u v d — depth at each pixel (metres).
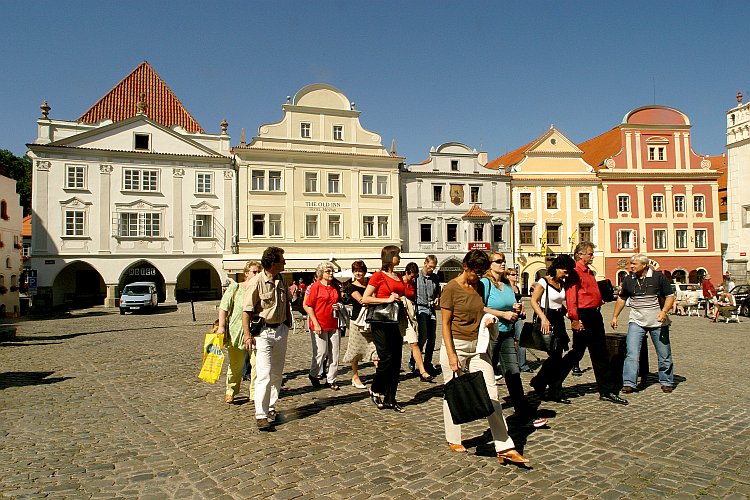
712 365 10.79
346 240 39.00
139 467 5.11
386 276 7.59
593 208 44.03
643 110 44.84
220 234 36.78
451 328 5.33
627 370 8.23
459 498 4.36
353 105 39.91
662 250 44.25
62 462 5.24
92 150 34.31
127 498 4.41
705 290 23.94
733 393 8.10
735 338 15.68
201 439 5.97
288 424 6.55
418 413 7.04
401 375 9.77
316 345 8.62
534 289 7.49
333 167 38.97
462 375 5.04
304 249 38.06
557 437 5.91
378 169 39.97
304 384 9.07
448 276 41.84
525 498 4.35
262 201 37.31
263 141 37.66
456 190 41.97
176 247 35.81
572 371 9.94
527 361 11.41
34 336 17.56
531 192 43.62
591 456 5.29
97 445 5.77
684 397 7.83
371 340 8.55
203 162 36.62
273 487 4.61
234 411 7.25
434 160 41.94
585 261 7.58
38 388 8.82
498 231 42.88
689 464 5.07
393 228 40.12
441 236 41.47
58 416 7.00
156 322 23.44
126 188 35.12
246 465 5.13
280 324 6.73
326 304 8.65
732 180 40.19
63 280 36.66
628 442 5.70
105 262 34.47
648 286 8.20
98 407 7.49
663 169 44.75
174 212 35.91
